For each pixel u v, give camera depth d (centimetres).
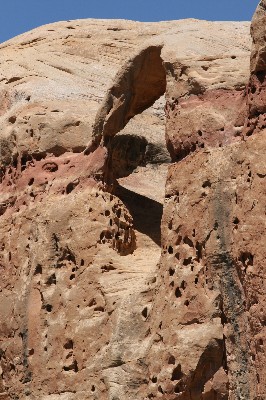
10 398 3147
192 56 2991
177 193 2922
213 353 2777
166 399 2814
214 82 2938
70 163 3222
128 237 3150
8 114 3391
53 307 3097
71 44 3650
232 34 3075
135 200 3338
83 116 3269
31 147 3275
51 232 3150
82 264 3083
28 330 3127
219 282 2791
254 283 2714
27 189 3262
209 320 2791
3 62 3650
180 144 2956
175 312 2844
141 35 3662
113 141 3406
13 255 3234
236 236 2764
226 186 2811
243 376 2738
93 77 3519
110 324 2972
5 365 3180
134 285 2986
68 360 3038
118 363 2917
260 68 2806
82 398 2972
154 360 2858
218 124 2894
